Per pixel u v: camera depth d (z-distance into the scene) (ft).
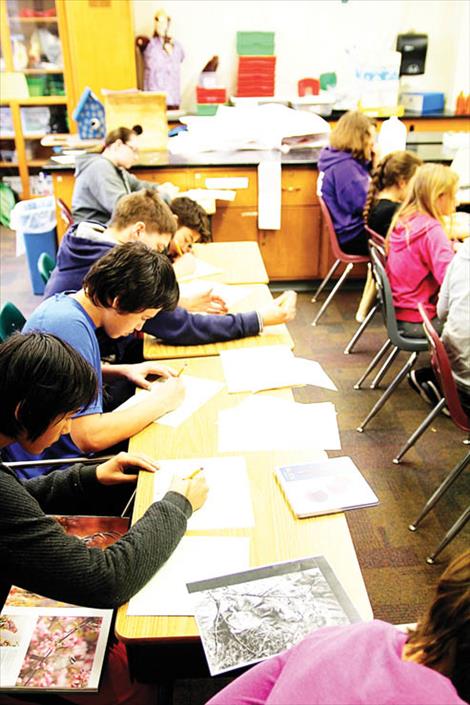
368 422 9.46
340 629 2.66
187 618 3.41
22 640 3.69
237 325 6.65
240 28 19.53
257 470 4.57
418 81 20.38
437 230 8.86
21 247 14.78
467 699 2.15
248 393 5.61
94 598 3.41
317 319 13.01
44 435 3.53
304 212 13.96
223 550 3.84
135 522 4.00
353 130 11.79
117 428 5.02
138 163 13.20
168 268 5.22
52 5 18.31
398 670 2.21
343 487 4.32
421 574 6.75
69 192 13.61
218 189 13.44
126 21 17.56
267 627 3.31
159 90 18.75
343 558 3.78
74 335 5.07
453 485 8.09
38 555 3.36
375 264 8.92
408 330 9.13
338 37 19.81
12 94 18.81
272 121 14.62
